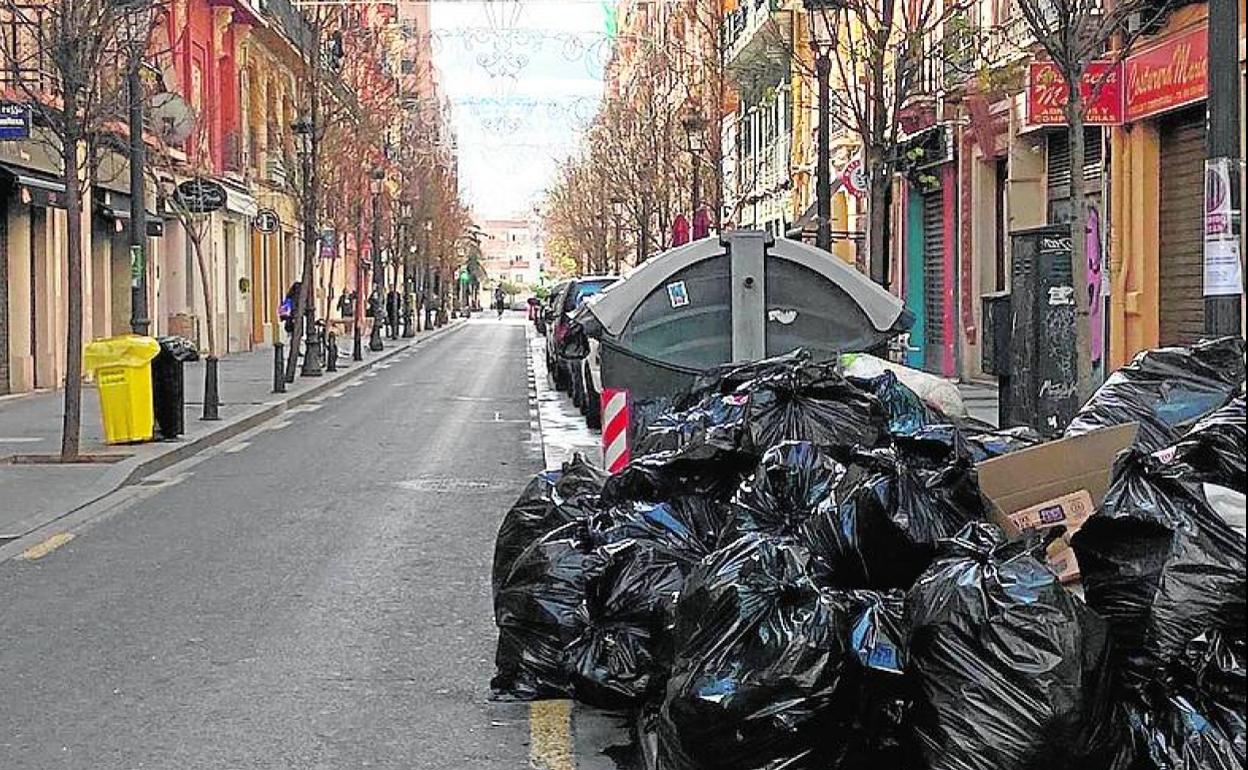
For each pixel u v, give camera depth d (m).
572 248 85.50
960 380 28.61
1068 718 4.66
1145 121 19.48
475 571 10.72
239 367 38.69
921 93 26.17
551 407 26.25
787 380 7.90
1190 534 5.00
